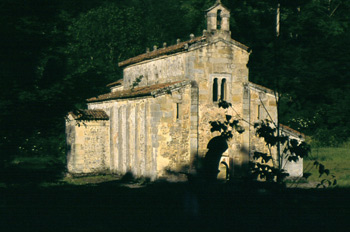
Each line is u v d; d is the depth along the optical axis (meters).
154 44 55.69
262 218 13.36
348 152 40.00
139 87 35.81
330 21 32.31
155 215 15.08
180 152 29.42
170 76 32.09
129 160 33.28
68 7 57.16
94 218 14.87
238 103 31.03
